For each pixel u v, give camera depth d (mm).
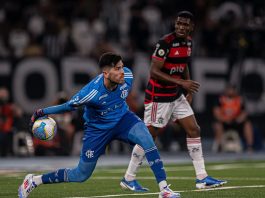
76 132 47625
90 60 50406
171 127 50719
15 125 46188
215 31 55875
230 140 50938
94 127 22297
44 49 53594
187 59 26547
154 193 25188
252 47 54250
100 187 27594
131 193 25266
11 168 37875
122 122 22500
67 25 56062
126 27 57531
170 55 26109
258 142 52312
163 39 26062
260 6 56281
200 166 26547
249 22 54531
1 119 46031
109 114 22281
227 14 59594
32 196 24594
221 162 41844
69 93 49719
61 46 53812
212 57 53156
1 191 26250
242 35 53719
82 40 55344
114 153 50406
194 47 54000
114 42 56250
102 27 56844
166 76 25875
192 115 26703
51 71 49406
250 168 37219
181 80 25828
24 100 48719
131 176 26203
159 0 59281
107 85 21812
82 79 50156
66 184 28734
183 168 37531
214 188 26391
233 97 50688
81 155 22484
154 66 26062
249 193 24703
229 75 53469
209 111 52969
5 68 48375
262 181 29531
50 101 49250
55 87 49438
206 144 52844
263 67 54531
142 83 51062
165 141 50844
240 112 50688
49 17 55562
